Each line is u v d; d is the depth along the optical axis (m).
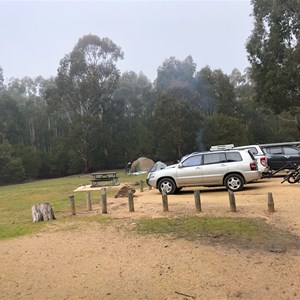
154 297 4.48
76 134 50.31
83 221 9.62
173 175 14.42
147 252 6.37
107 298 4.53
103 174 23.88
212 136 50.31
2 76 66.12
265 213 9.17
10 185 42.47
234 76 67.69
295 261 5.51
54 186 28.64
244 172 13.78
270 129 58.78
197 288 4.68
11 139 57.78
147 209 10.79
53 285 5.09
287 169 17.02
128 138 57.50
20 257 6.57
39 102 69.12
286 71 31.12
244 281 4.84
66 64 50.53
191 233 7.50
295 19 31.77
